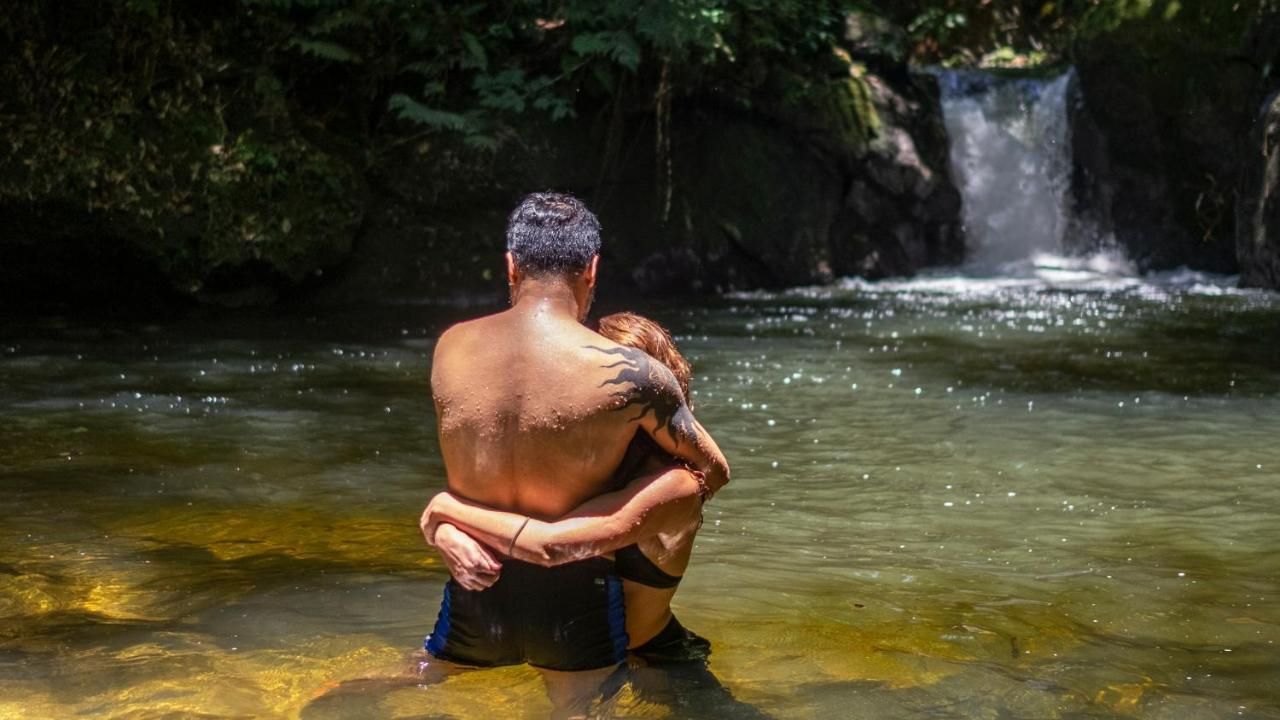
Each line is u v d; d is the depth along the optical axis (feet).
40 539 13.55
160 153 34.50
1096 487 16.53
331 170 36.68
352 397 22.68
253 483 16.35
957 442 19.29
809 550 13.53
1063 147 48.73
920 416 21.30
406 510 15.17
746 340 30.60
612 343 8.86
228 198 35.09
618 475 8.87
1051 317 34.96
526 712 8.68
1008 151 48.73
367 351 28.27
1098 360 27.35
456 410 8.95
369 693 8.95
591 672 8.95
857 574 12.62
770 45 43.78
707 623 10.87
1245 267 41.93
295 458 17.84
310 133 37.29
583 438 8.68
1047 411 21.70
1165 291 41.37
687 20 38.45
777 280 43.11
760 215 42.93
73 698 8.98
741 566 12.82
